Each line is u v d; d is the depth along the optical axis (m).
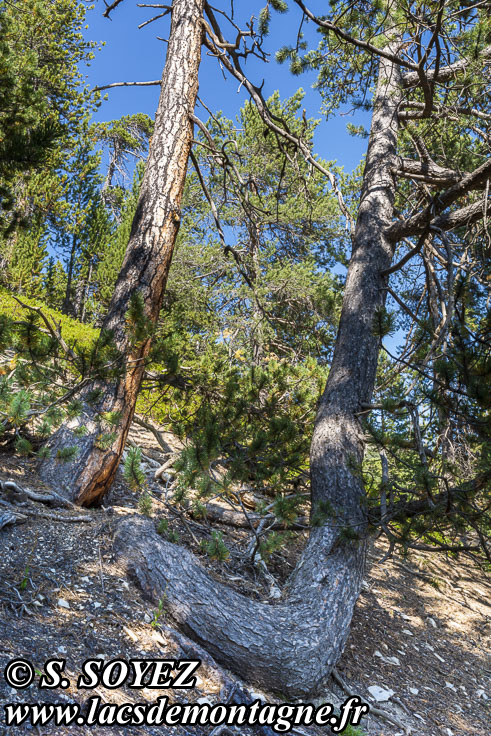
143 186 6.33
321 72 8.04
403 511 4.49
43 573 3.88
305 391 6.91
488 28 5.41
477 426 3.97
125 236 19.62
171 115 6.47
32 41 17.70
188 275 15.71
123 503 6.00
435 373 4.00
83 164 21.69
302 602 4.54
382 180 7.11
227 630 4.04
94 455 5.45
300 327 14.64
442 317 6.58
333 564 4.79
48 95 18.95
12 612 3.35
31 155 6.48
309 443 6.28
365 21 6.22
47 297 20.98
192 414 6.68
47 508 4.91
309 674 4.08
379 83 7.71
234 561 5.61
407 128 7.49
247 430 6.34
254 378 6.93
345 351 6.08
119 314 5.82
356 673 4.77
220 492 5.39
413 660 5.50
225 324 15.07
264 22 6.66
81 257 22.55
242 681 3.95
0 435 5.72
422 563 8.27
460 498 3.89
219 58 6.98
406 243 9.15
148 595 4.15
